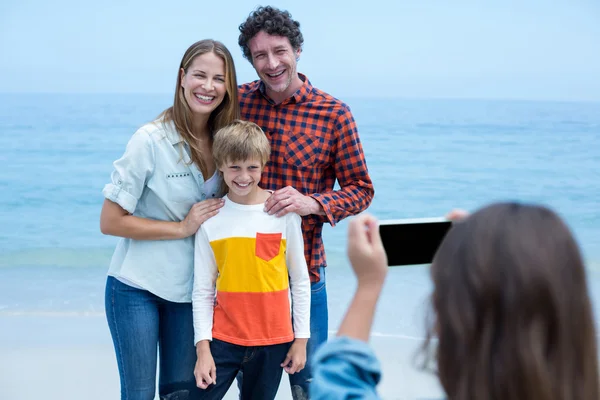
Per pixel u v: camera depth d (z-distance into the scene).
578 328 0.95
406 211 13.95
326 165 3.06
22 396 4.26
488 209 1.05
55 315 6.34
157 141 2.70
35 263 8.90
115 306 2.78
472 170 14.93
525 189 14.80
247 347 2.74
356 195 3.01
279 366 2.82
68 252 9.55
